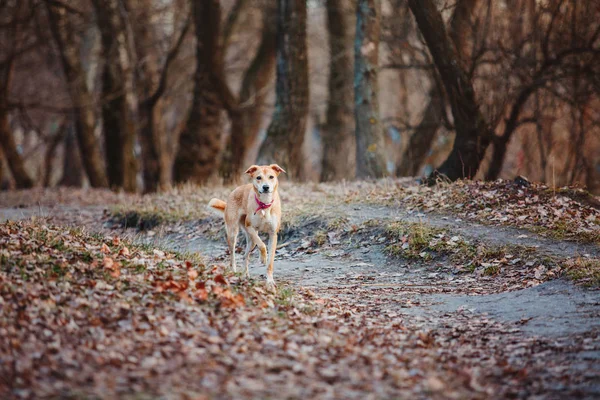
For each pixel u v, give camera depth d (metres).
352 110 29.38
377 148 20.77
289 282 10.59
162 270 8.55
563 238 11.44
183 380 5.61
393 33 24.97
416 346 7.08
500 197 13.55
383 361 6.40
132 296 7.41
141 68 28.25
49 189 25.50
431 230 12.21
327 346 6.70
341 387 5.67
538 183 14.21
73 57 27.98
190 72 37.19
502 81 20.77
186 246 13.78
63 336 6.25
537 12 20.39
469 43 21.31
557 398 5.63
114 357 5.95
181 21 32.38
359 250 12.38
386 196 14.95
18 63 35.12
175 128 39.56
